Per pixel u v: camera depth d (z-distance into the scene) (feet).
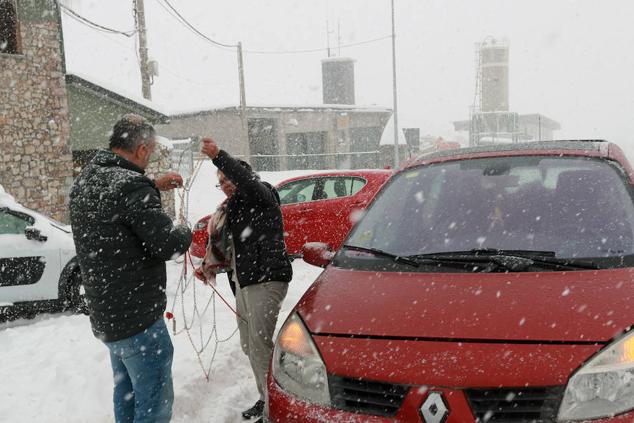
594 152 12.10
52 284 23.27
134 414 10.96
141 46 63.46
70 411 13.71
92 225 9.85
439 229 11.14
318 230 29.89
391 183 13.07
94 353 17.31
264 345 12.95
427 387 7.61
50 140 45.96
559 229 10.35
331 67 153.07
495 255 9.95
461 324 8.27
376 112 134.62
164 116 54.39
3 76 43.04
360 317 8.93
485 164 12.48
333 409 8.09
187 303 22.91
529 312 8.27
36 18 45.06
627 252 9.52
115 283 9.86
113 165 10.10
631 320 7.87
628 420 7.11
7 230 23.22
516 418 7.32
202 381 14.78
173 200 57.16
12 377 15.99
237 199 12.88
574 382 7.35
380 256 10.78
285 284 13.09
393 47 102.83
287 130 116.78
